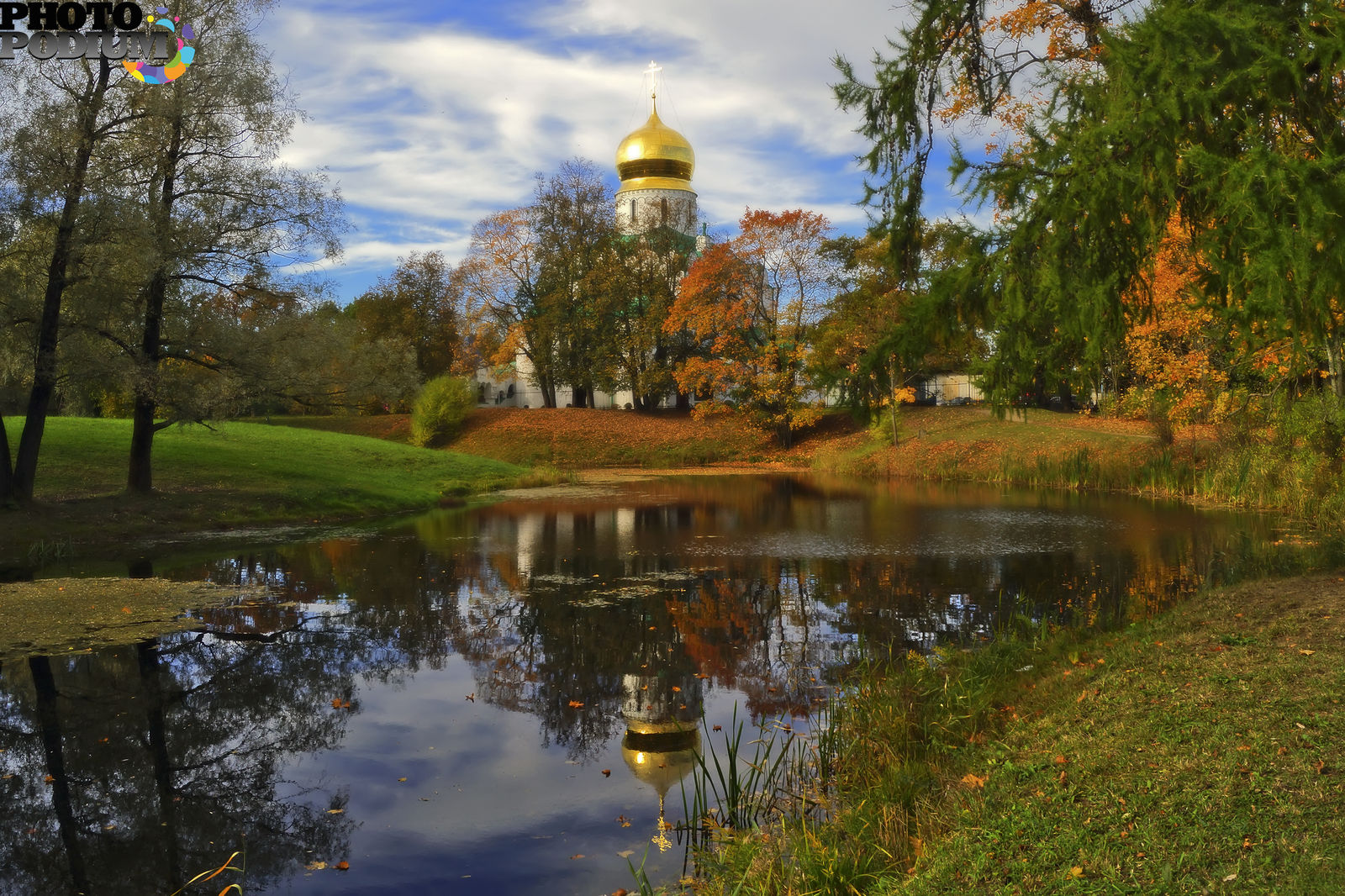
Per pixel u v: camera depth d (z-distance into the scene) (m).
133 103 17.28
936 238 8.84
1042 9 12.32
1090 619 9.38
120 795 5.71
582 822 5.27
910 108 8.79
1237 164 6.05
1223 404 21.30
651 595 11.77
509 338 51.44
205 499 19.61
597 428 45.75
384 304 53.25
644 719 7.07
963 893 3.64
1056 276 6.70
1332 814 3.74
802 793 5.59
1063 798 4.29
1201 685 5.50
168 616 10.62
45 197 15.73
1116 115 6.71
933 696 6.61
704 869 4.62
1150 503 21.73
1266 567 11.05
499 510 22.80
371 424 47.09
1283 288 5.78
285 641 9.52
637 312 50.62
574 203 50.75
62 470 20.36
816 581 12.54
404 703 7.52
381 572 13.58
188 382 18.78
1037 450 31.39
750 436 44.81
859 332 32.72
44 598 11.52
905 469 33.84
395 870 4.71
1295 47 6.52
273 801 5.59
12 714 7.25
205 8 17.98
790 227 42.41
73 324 16.34
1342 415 16.64
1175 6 6.59
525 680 8.12
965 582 12.18
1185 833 3.76
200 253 17.92
